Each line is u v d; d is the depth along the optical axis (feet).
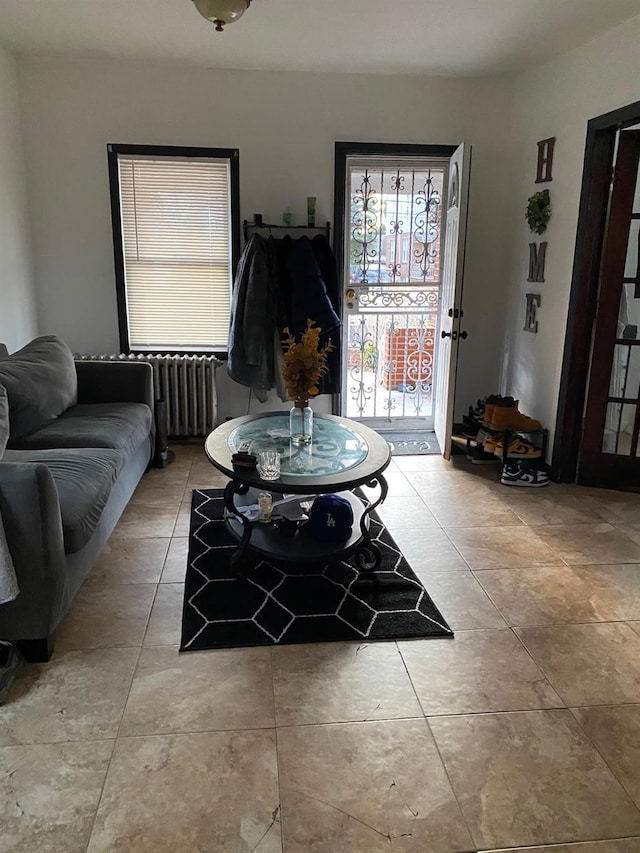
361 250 15.38
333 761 5.74
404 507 11.62
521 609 8.30
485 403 14.51
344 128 14.38
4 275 12.92
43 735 5.99
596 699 6.64
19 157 13.62
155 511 11.21
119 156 14.11
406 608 8.25
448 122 14.60
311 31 11.41
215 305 15.25
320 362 10.07
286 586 8.72
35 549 6.56
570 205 12.33
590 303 12.12
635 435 12.39
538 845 4.99
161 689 6.65
